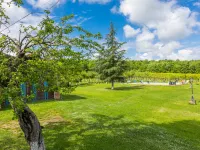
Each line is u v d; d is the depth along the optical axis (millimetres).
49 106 22547
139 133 14547
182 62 113375
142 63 129125
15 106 7527
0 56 7371
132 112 21594
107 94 35969
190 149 12227
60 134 13875
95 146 11961
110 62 45125
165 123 18062
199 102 28656
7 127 14961
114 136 13695
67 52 8250
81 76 9375
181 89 46094
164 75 86688
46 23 7914
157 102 28359
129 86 53719
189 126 17375
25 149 11391
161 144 12664
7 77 7090
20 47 8367
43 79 8234
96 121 17312
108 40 45719
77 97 30422
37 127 8742
